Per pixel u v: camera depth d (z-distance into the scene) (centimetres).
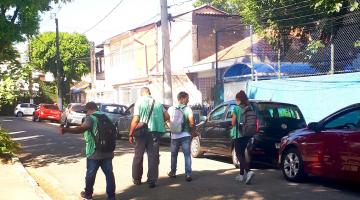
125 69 3756
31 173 1155
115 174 1097
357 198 800
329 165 866
